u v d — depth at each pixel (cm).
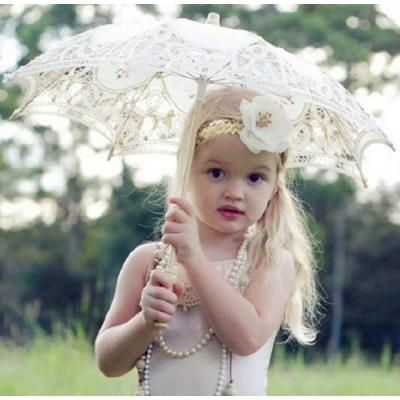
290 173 388
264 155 322
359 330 3033
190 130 319
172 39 305
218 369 321
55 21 3047
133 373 855
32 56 3055
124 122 387
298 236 354
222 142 319
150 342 316
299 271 350
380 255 3050
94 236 3117
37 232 3164
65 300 3077
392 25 3030
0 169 3133
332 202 2931
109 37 320
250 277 333
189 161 312
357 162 355
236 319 312
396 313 3034
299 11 2905
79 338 956
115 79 370
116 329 325
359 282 3055
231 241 339
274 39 2866
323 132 367
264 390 332
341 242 3005
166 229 309
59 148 3139
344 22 2984
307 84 311
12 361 939
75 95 378
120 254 2941
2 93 3100
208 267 311
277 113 318
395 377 1077
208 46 303
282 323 369
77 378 847
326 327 2950
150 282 309
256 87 309
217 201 321
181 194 313
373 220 3078
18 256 3144
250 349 316
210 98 331
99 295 2947
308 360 2745
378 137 329
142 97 387
